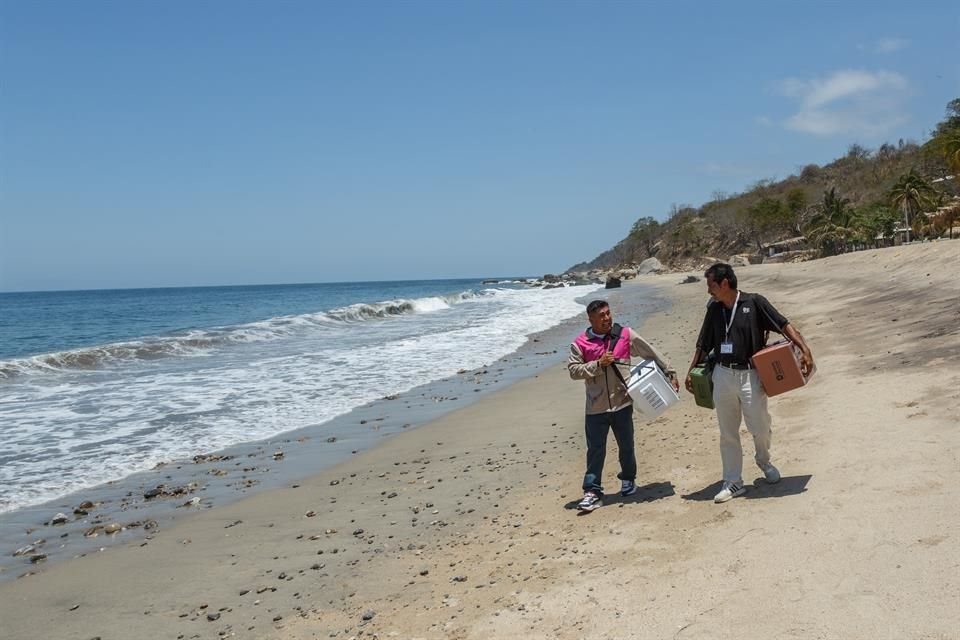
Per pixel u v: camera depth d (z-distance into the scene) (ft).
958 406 20.85
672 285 222.89
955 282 54.75
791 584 12.42
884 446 18.76
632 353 20.47
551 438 30.58
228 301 242.58
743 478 19.12
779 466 19.38
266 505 24.11
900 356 30.76
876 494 15.58
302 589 16.94
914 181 223.71
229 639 14.71
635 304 133.90
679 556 14.73
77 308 198.08
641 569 14.44
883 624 10.69
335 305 194.80
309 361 61.21
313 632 14.49
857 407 23.53
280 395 45.14
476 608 14.21
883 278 76.64
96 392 46.39
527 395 42.06
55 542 21.20
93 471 28.73
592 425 19.80
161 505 24.48
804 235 319.88
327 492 25.30
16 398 44.37
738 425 17.72
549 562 15.99
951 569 11.75
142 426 36.68
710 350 18.15
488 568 16.47
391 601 15.51
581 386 43.32
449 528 20.26
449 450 30.30
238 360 62.39
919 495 15.02
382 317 120.78
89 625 15.94
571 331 85.87
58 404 42.39
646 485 20.77
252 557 19.40
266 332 85.97
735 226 403.75
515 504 21.71
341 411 40.19
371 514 22.39
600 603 13.25
